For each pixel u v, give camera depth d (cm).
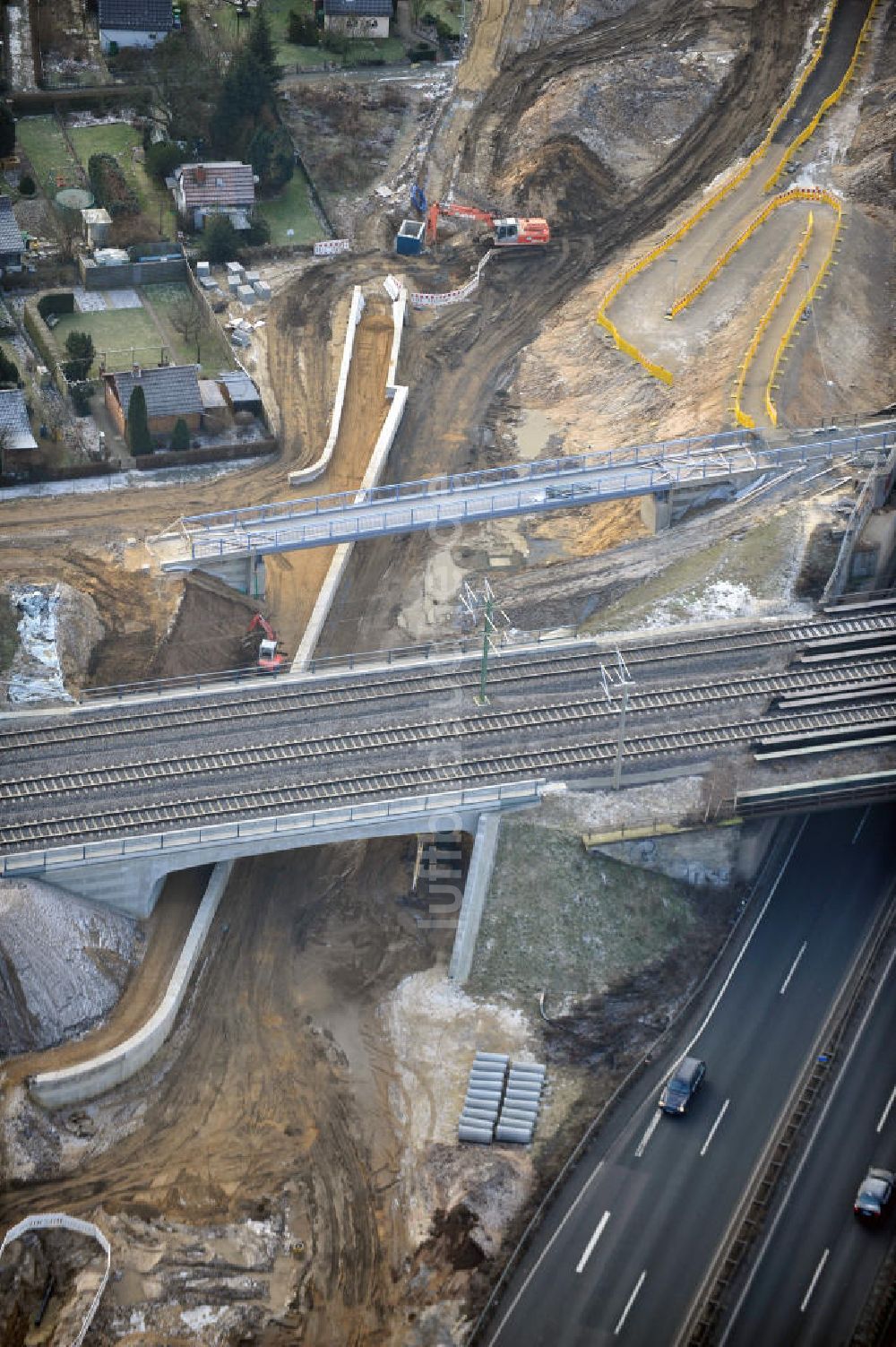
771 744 11044
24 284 15875
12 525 13038
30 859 10069
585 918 10400
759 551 12506
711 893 10675
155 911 10544
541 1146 9294
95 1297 8538
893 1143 9144
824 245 15825
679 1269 8594
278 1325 8625
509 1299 8481
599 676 11612
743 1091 9512
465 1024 10019
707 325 15100
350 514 12638
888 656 11725
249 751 11012
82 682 11694
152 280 16075
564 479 12900
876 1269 8531
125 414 13912
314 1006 10225
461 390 15050
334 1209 9175
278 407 14638
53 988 9719
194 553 12400
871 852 10919
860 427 13662
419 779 10838
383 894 10881
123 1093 9656
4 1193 9100
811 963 10256
